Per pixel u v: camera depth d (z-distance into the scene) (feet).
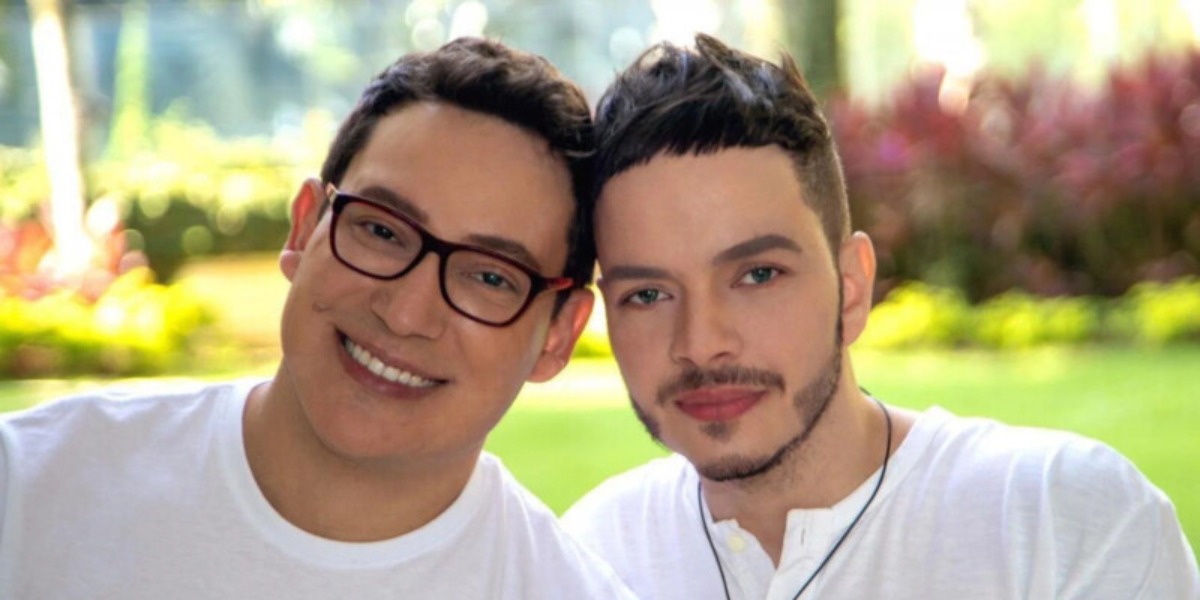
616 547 8.05
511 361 6.81
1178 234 29.66
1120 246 29.84
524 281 6.79
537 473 18.85
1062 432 7.79
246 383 7.25
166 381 29.63
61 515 6.73
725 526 7.72
